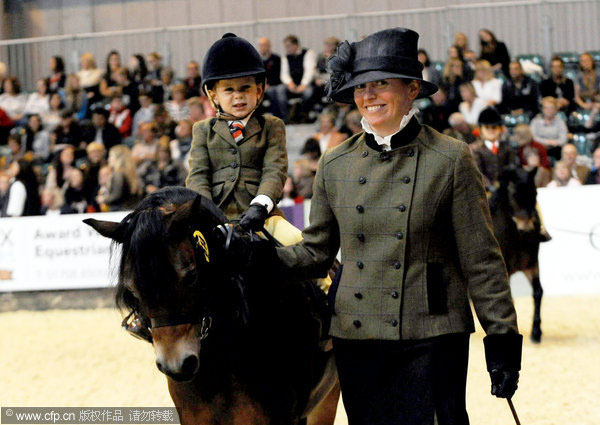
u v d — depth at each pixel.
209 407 2.87
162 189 2.87
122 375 7.05
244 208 3.36
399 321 2.69
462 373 2.70
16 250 10.48
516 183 7.81
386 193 2.76
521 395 6.07
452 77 11.73
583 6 13.02
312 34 13.62
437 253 2.73
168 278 2.50
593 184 10.55
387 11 14.10
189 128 11.27
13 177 11.55
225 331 2.85
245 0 15.18
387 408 2.72
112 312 10.05
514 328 2.66
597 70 12.52
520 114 11.79
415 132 2.79
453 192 2.71
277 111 12.23
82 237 10.30
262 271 2.91
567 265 9.59
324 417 3.89
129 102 12.68
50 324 9.48
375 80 2.70
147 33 14.24
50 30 16.33
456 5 13.87
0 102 13.68
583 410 5.65
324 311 3.36
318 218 2.97
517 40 13.23
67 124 12.40
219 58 3.36
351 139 2.94
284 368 2.99
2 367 7.50
